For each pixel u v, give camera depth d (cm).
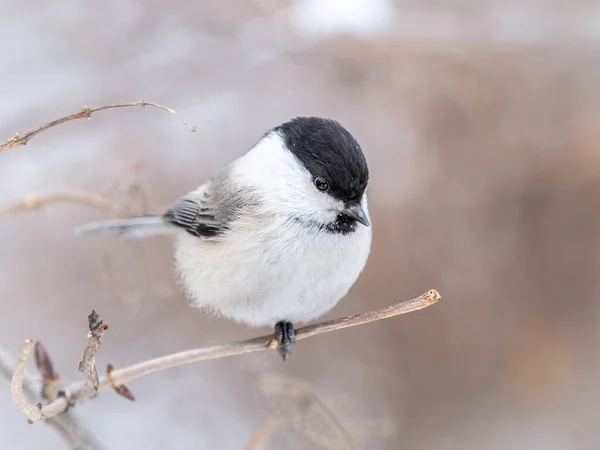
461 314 1076
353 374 1061
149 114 1096
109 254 867
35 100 1085
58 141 1061
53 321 1033
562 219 1094
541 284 1093
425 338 1072
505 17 1137
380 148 1101
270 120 1117
